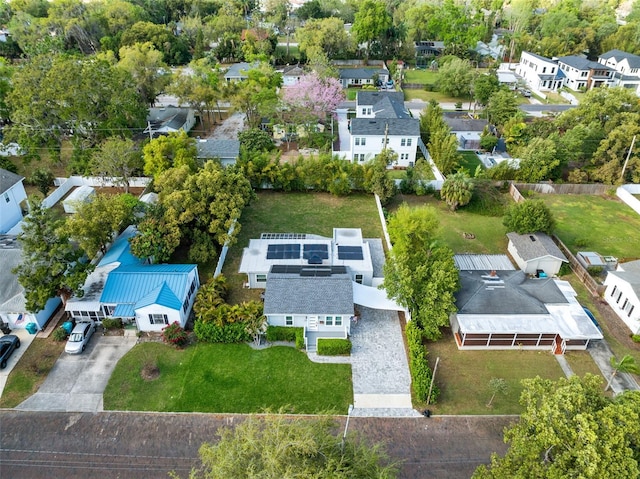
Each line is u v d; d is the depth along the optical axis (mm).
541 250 42938
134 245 39250
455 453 27422
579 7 138375
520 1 141875
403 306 35844
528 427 21984
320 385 31469
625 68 99375
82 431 28344
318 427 21500
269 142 63406
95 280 37250
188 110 74938
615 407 20406
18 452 27172
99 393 30594
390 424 29047
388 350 34406
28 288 33219
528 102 91375
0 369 32000
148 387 31047
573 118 64875
